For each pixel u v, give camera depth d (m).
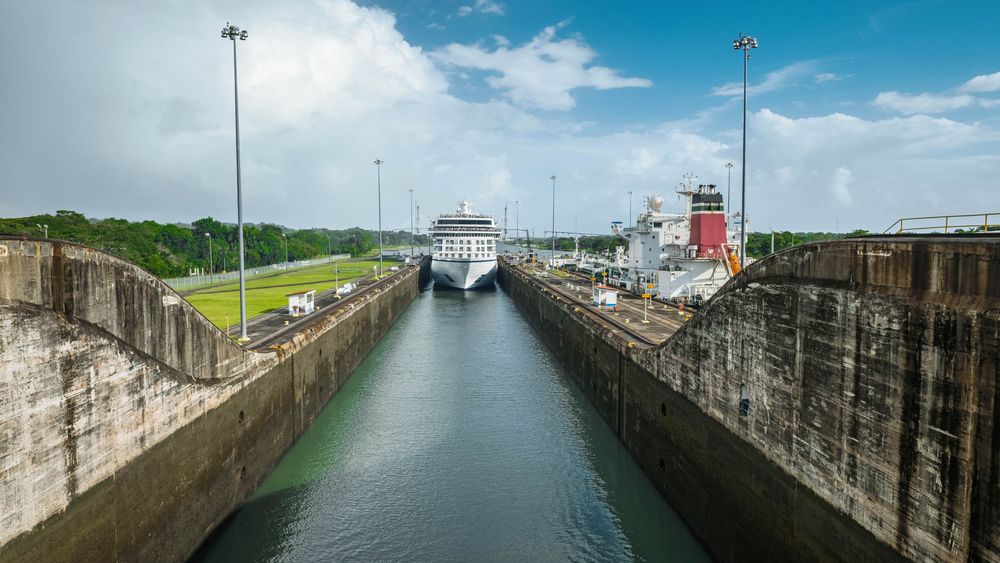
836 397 19.11
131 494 22.38
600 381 46.44
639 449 36.97
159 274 119.44
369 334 71.06
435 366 63.34
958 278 15.02
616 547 28.38
